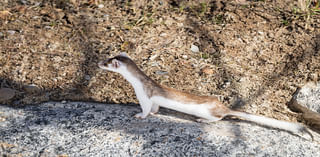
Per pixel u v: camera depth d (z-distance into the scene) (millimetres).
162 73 5379
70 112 4398
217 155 3721
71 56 5637
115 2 6777
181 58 5660
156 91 4188
